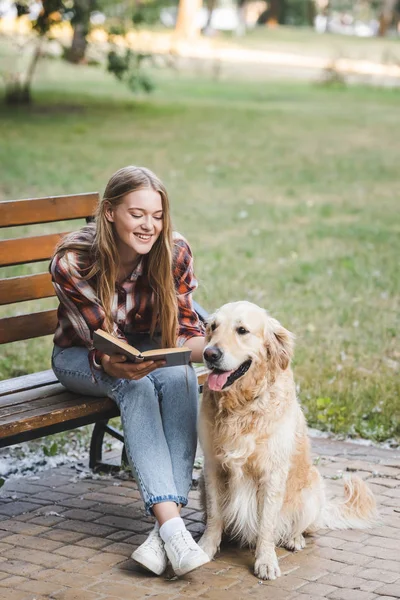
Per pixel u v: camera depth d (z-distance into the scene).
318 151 23.48
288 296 10.31
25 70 36.09
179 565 4.21
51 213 5.66
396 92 41.03
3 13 23.33
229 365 4.35
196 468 6.00
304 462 4.79
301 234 14.10
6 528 4.98
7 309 9.70
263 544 4.54
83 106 29.61
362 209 16.50
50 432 4.69
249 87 40.81
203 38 61.78
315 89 41.22
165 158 21.14
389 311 9.80
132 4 27.31
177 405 4.70
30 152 20.44
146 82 28.38
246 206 16.38
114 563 4.56
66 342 5.08
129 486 5.68
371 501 5.12
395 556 4.68
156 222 4.72
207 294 10.06
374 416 6.80
